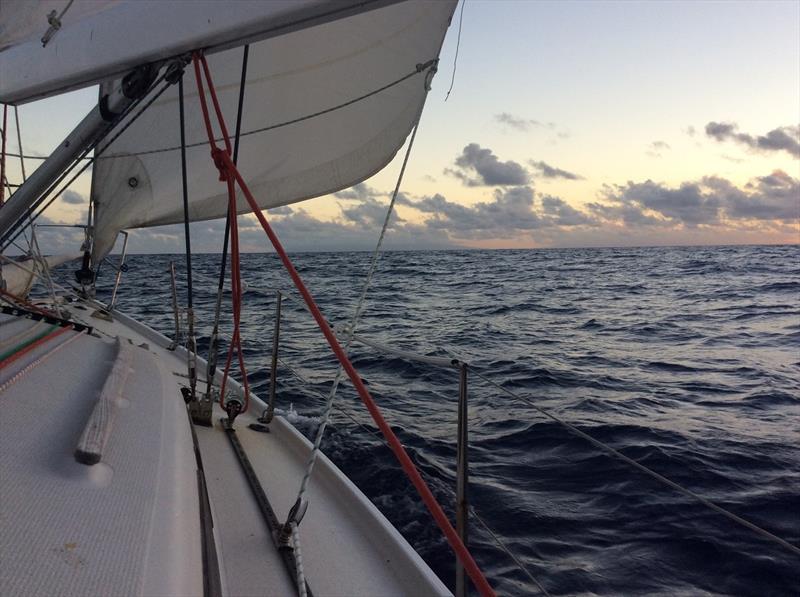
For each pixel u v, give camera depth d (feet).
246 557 6.06
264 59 10.40
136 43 4.67
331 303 64.34
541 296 77.92
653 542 13.28
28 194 6.76
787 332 46.57
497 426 21.16
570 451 18.62
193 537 4.52
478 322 52.06
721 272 124.26
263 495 7.29
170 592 3.64
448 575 11.74
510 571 12.10
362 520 7.17
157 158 11.90
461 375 5.94
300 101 10.76
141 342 16.28
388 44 10.02
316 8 4.01
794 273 117.50
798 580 11.95
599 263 175.01
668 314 58.54
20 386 5.26
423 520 13.60
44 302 16.40
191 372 9.41
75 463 4.30
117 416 5.35
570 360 35.06
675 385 28.91
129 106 5.62
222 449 8.71
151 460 4.93
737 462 18.12
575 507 14.85
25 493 3.82
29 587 3.13
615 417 23.11
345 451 17.16
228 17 4.25
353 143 11.02
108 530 3.82
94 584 3.34
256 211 4.84
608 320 54.13
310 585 5.91
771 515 14.61
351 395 24.56
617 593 11.53
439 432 20.18
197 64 4.98
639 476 16.69
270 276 107.65
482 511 14.51
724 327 49.67
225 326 41.93
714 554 12.84
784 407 24.88
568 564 12.42
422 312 58.80
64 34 5.13
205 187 11.93
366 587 5.98
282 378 26.30
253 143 11.16
